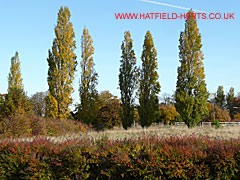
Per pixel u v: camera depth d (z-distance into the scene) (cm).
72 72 2614
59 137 1400
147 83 2645
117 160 581
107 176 602
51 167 641
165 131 1773
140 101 2642
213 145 601
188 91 2416
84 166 613
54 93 2556
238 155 539
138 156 591
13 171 680
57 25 2628
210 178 532
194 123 2362
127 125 2680
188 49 2433
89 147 643
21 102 1527
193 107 2373
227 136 1347
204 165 540
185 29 2486
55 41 2617
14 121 1362
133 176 574
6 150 715
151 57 2662
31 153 679
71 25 2658
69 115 2595
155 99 2642
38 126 1494
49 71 2595
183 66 2433
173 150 570
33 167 645
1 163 693
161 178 551
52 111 2497
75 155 618
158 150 585
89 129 2184
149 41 2691
